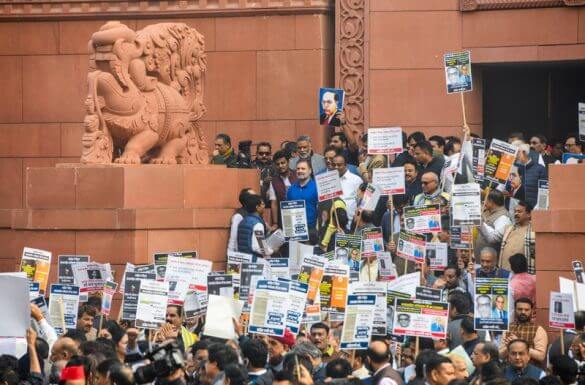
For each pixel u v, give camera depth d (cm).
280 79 3803
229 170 3272
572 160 2938
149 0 3878
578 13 3609
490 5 3650
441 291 2359
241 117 3825
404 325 2361
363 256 2839
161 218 3128
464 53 3000
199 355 2238
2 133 3972
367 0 3706
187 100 3325
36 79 3959
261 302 2348
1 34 3972
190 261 2669
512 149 2859
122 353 2442
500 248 2881
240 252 3009
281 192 3316
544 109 3781
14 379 2036
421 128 3694
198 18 3853
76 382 1897
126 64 3173
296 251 2867
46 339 2347
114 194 3114
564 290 2461
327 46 3800
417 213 2802
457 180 3017
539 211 2720
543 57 3631
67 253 3145
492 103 3806
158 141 3256
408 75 3691
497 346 2428
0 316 2156
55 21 3944
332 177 3022
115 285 2692
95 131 3161
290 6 3788
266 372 2109
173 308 2659
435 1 3688
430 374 2052
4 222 3366
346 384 1933
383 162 3256
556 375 2125
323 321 2562
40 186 3186
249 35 3822
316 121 3781
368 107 3703
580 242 2700
